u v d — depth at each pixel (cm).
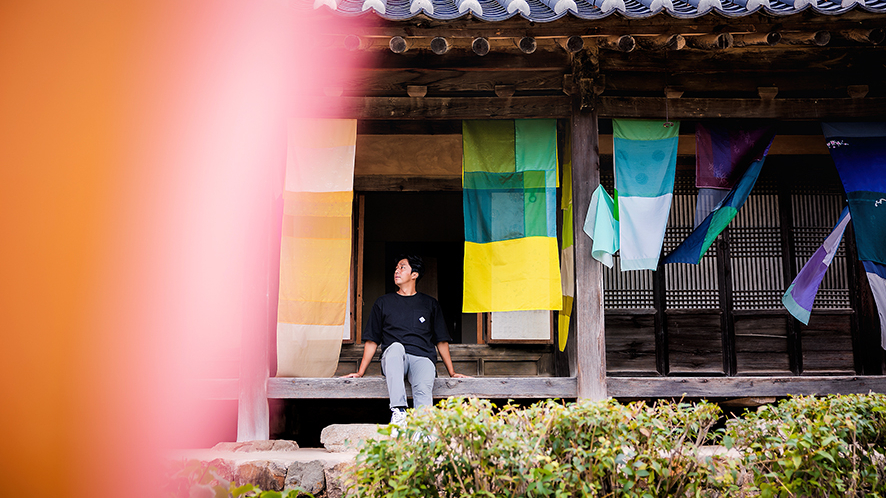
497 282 568
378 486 343
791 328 675
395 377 528
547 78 578
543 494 315
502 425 341
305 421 701
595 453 331
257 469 448
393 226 839
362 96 591
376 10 456
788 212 688
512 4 463
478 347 689
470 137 587
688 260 575
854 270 688
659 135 572
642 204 558
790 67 576
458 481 336
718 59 573
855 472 367
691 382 546
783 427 388
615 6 457
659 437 354
